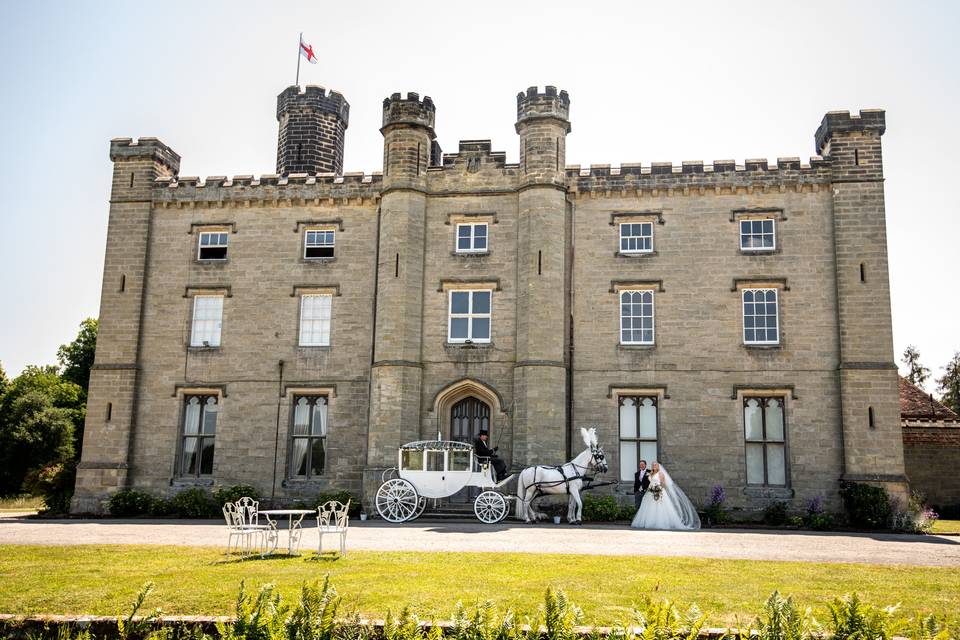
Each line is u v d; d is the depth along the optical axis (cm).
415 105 2952
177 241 3059
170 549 1639
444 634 895
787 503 2627
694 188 2852
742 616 1023
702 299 2794
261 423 2898
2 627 1012
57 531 2105
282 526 2381
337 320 2936
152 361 2977
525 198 2852
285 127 3416
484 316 2870
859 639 796
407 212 2883
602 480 2723
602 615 1016
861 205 2753
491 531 2109
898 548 1794
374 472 2700
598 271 2852
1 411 5894
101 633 998
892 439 2595
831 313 2731
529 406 2686
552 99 2886
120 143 3127
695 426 2719
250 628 827
